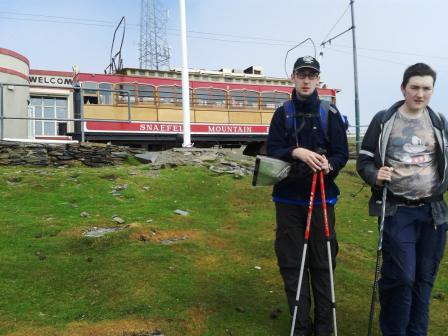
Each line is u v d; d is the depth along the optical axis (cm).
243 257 371
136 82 1268
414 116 253
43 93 1708
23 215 440
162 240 390
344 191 622
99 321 270
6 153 673
